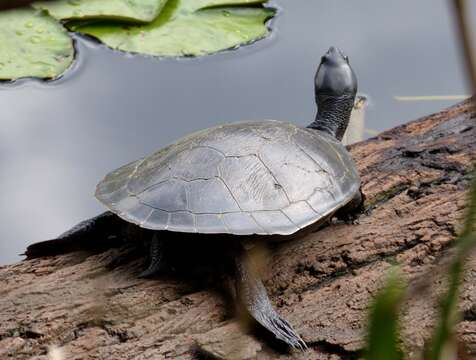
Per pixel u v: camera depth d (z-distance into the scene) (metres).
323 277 3.17
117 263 3.20
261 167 3.15
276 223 3.12
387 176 3.31
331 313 3.12
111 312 3.12
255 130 3.20
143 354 3.08
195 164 3.15
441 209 3.24
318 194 3.16
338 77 3.38
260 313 3.09
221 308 3.13
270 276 3.17
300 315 3.12
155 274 3.16
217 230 3.10
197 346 3.09
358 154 3.37
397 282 1.63
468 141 3.36
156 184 3.14
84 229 3.22
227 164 3.14
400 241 3.20
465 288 3.12
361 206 3.25
